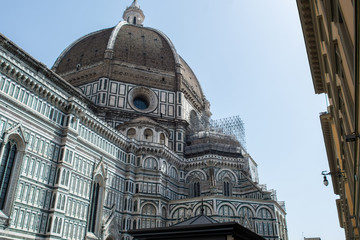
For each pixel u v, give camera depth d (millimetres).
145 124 79000
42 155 50375
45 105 52875
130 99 90812
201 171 82438
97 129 64062
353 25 11664
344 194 44844
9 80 47094
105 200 61906
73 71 97625
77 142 57656
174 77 100438
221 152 88188
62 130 55406
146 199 70125
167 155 78250
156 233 17375
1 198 43656
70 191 54125
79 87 92938
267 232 72312
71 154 55156
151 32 111625
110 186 64250
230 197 73125
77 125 57844
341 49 16406
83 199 56812
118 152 69500
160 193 72125
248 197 80062
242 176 83438
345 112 21406
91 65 95188
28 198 46594
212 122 104750
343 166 34188
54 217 49062
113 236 62031
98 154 62906
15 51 56125
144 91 94438
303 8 27047
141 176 71750
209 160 82188
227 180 81750
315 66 32688
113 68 93188
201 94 116938
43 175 49906
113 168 66438
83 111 59719
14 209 44125
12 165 46125
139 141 75312
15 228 43781
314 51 30781
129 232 18016
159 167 74750
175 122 92250
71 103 57344
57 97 55062
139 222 67312
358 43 11414
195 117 102562
